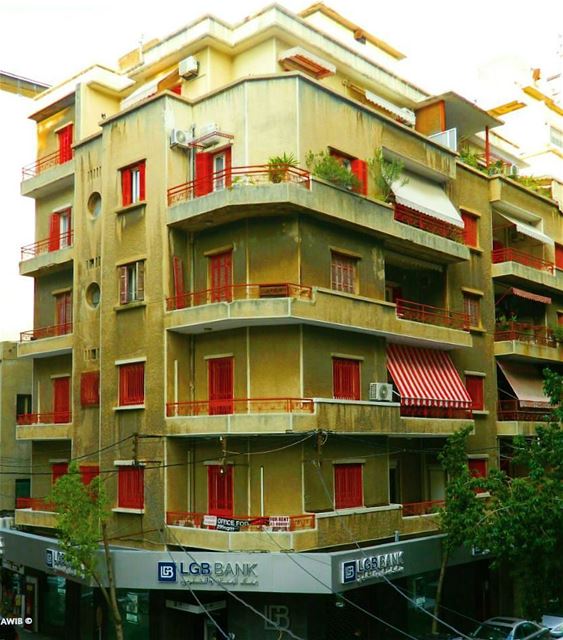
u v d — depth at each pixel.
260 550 20.75
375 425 22.98
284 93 22.81
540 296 32.50
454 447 24.08
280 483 21.70
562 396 24.47
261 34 25.45
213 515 22.16
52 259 28.22
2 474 32.44
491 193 30.95
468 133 33.34
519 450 23.86
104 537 21.55
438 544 24.38
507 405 30.69
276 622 21.48
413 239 25.19
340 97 24.12
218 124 23.75
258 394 22.03
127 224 24.61
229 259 23.06
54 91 30.92
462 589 27.67
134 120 24.78
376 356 24.36
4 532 28.03
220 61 26.20
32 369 32.94
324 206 22.19
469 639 22.09
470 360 28.80
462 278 28.81
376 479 23.94
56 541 24.58
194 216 22.47
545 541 21.09
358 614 23.33
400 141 26.22
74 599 25.50
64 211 29.27
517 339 30.28
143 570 21.66
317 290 21.69
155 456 22.97
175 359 23.17
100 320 25.25
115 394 24.33
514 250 32.09
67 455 28.34
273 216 22.33
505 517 21.17
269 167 21.88
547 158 41.09
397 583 24.67
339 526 21.77
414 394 25.02
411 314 27.80
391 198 25.14
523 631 22.16
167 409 22.84
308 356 21.94
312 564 20.34
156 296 23.44
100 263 25.97
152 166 24.02
